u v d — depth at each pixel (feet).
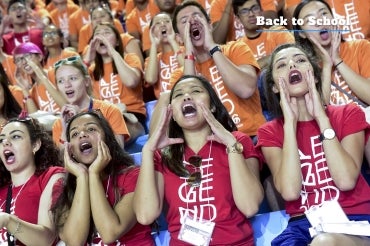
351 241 6.25
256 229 7.32
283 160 6.82
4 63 14.23
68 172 7.40
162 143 7.03
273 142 7.16
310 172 6.91
